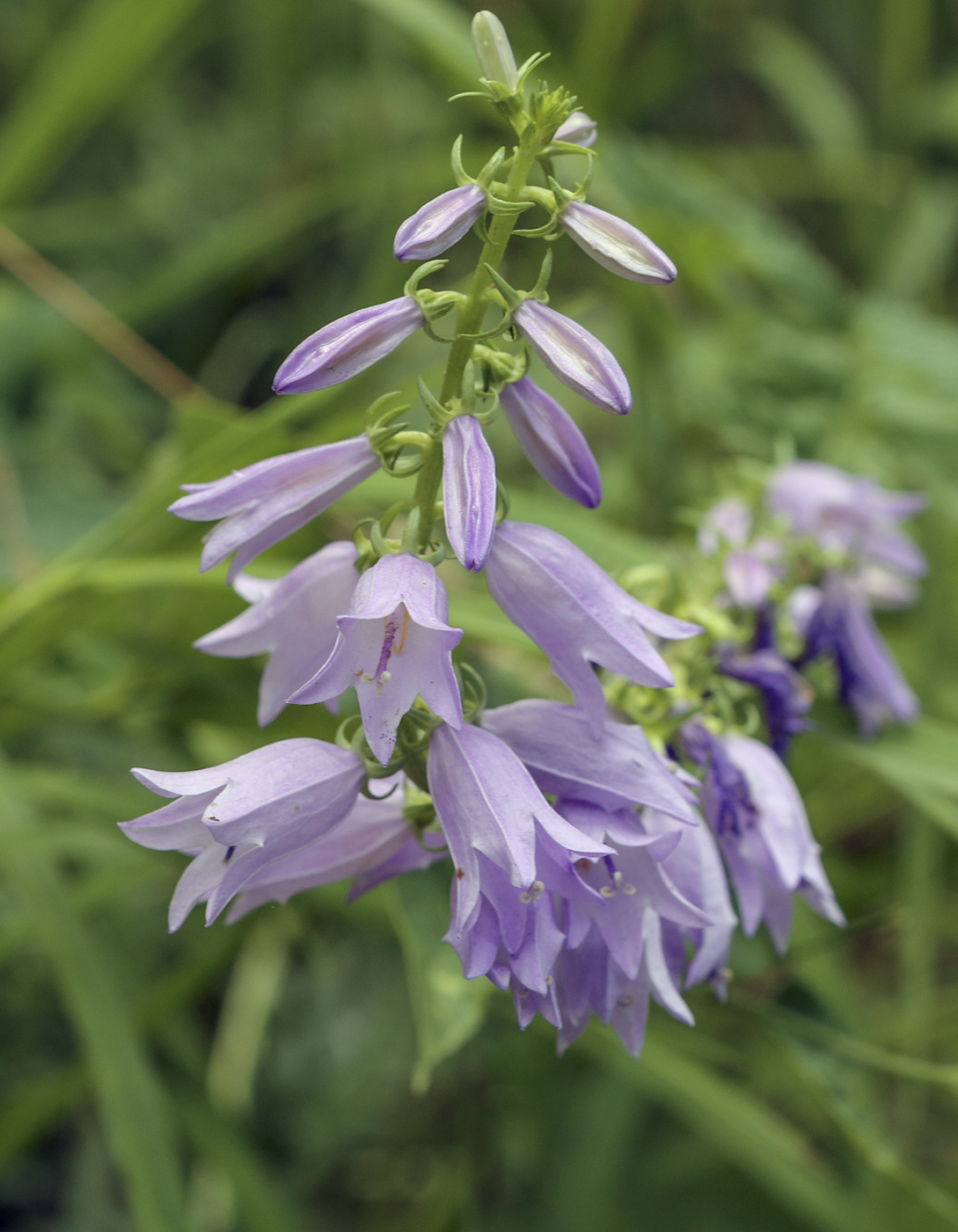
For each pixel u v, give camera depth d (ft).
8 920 2.05
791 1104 2.21
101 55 2.36
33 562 1.89
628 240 1.18
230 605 1.82
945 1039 1.99
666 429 2.28
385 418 1.22
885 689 1.58
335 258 3.14
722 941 1.29
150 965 2.14
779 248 2.35
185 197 3.12
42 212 2.98
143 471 2.54
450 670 1.18
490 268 1.19
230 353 3.05
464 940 1.19
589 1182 2.02
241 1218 1.88
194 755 1.95
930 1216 1.69
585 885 1.20
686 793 1.24
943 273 3.42
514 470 2.60
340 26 3.22
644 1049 1.79
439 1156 2.29
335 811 1.22
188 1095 1.88
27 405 2.63
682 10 3.25
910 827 1.91
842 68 3.88
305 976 2.30
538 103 1.18
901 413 2.29
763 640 1.51
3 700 1.81
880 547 1.62
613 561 1.62
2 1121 1.72
